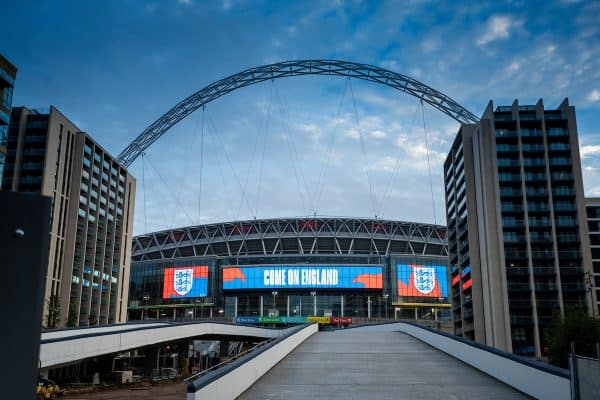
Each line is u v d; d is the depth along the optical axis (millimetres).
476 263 105625
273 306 160500
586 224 101125
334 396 19188
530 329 97500
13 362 8969
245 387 20375
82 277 122188
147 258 194500
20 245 9281
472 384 21672
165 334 63125
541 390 18172
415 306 160125
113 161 141625
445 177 131125
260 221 179000
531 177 103938
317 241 177375
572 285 98875
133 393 48344
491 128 105875
